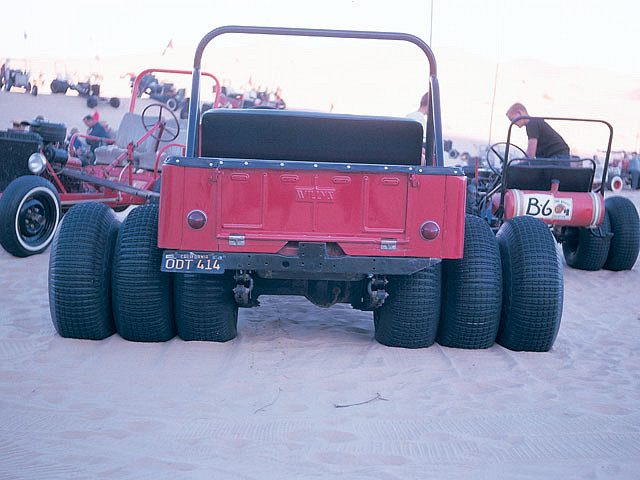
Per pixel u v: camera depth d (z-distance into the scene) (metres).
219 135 4.60
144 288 4.75
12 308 6.03
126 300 4.77
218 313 4.86
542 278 5.03
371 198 4.41
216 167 4.34
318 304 5.05
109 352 4.75
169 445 3.31
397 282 4.84
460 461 3.25
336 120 4.58
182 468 3.04
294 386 4.24
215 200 4.36
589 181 8.41
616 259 9.63
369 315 6.34
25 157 9.20
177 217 4.36
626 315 7.16
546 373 4.77
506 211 8.22
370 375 4.51
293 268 4.39
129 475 2.94
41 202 8.82
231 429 3.54
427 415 3.86
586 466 3.23
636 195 25.64
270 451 3.28
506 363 4.91
